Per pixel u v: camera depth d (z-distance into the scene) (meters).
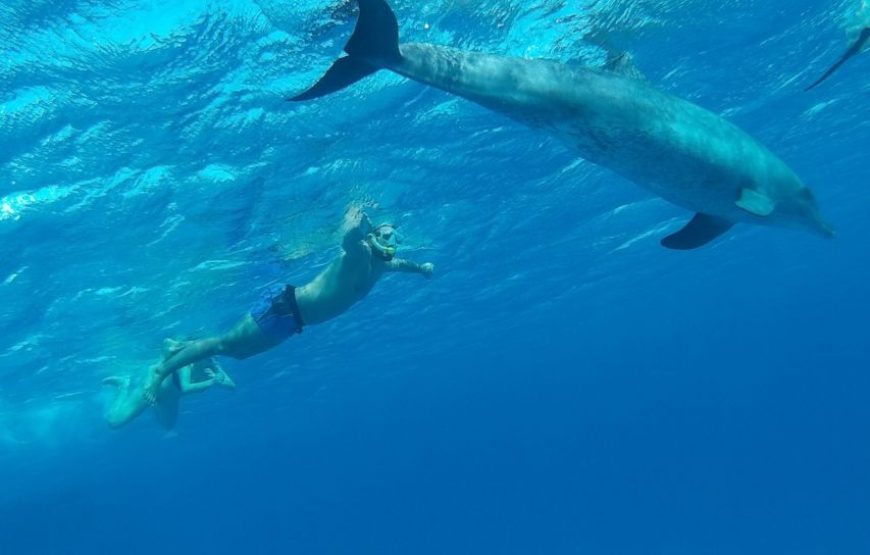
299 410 51.72
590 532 67.75
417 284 24.23
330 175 12.88
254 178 11.94
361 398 58.09
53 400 25.62
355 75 4.77
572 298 38.91
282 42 8.34
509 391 101.31
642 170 6.46
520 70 5.61
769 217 7.45
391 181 14.30
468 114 12.38
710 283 49.16
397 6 8.33
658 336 79.50
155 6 7.25
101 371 22.81
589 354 78.81
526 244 23.81
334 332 27.28
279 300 10.01
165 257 14.34
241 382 32.06
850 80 16.25
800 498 60.59
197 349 11.26
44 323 16.47
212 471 100.94
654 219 25.41
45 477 49.03
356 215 9.16
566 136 6.07
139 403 17.89
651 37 11.08
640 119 5.99
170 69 8.30
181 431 45.31
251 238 14.71
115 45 7.62
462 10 8.77
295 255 16.59
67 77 7.94
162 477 88.56
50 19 7.01
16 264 12.55
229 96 9.24
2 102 8.05
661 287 44.78
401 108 11.28
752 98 15.63
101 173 10.26
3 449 32.91
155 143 9.86
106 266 13.96
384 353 37.28
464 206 17.72
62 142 9.17
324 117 10.66
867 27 11.84
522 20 9.43
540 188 18.28
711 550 52.09
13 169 9.45
